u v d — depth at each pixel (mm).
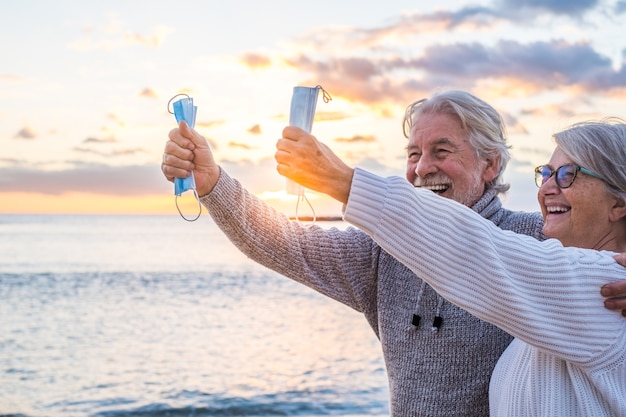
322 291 2521
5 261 38312
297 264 2451
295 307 21484
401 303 2490
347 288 2562
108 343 15992
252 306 21766
